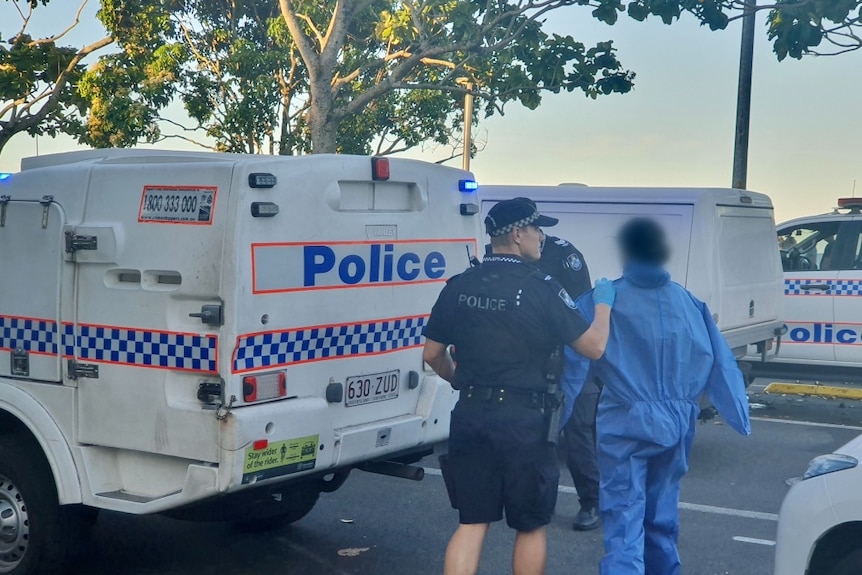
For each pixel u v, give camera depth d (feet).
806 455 29.22
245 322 15.46
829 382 41.86
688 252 28.40
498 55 42.39
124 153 19.60
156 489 16.25
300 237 16.38
